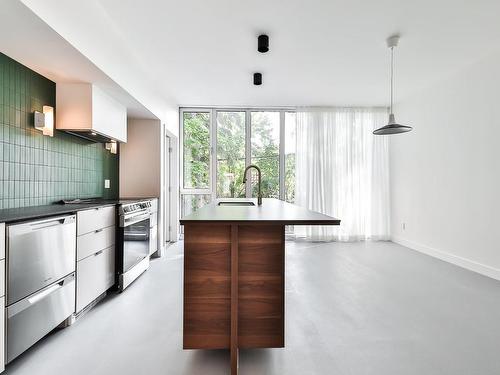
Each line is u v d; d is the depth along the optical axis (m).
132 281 3.33
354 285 3.25
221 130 5.86
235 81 4.41
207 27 2.90
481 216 3.71
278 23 2.84
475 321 2.41
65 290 2.21
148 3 2.52
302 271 3.76
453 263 4.14
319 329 2.27
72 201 3.14
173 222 5.62
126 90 3.19
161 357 1.91
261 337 1.84
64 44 2.16
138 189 4.54
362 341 2.10
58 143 3.05
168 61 3.70
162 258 4.45
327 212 5.70
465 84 3.95
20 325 1.76
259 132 5.89
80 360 1.86
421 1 2.51
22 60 2.43
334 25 2.88
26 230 1.81
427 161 4.71
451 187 4.21
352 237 5.71
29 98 2.66
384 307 2.68
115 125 3.50
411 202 5.13
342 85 4.60
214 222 1.55
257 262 1.84
